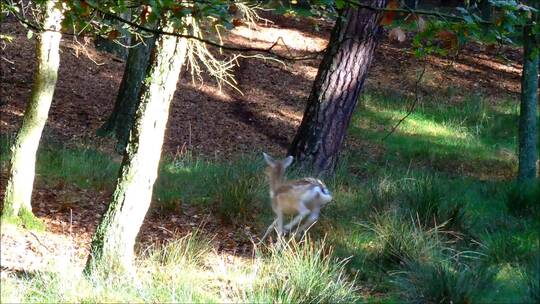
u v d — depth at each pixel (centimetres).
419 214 1097
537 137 1822
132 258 900
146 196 882
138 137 872
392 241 997
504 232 1055
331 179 1366
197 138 1948
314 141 1405
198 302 782
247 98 2308
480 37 537
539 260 897
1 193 1280
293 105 2306
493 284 868
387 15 525
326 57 1414
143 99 870
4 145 1575
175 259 938
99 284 802
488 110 2253
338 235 1055
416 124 2148
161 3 514
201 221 1172
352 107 1422
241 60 2553
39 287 836
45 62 1105
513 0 528
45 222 1173
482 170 1766
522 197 1198
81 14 553
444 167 1786
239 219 1169
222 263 944
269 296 815
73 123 1892
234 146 1923
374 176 1526
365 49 1405
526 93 1401
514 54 2873
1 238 1080
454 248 1012
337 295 836
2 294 773
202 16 533
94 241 882
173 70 865
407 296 852
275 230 1103
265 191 1223
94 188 1355
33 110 1120
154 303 772
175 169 1475
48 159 1464
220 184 1274
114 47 2408
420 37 546
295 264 870
